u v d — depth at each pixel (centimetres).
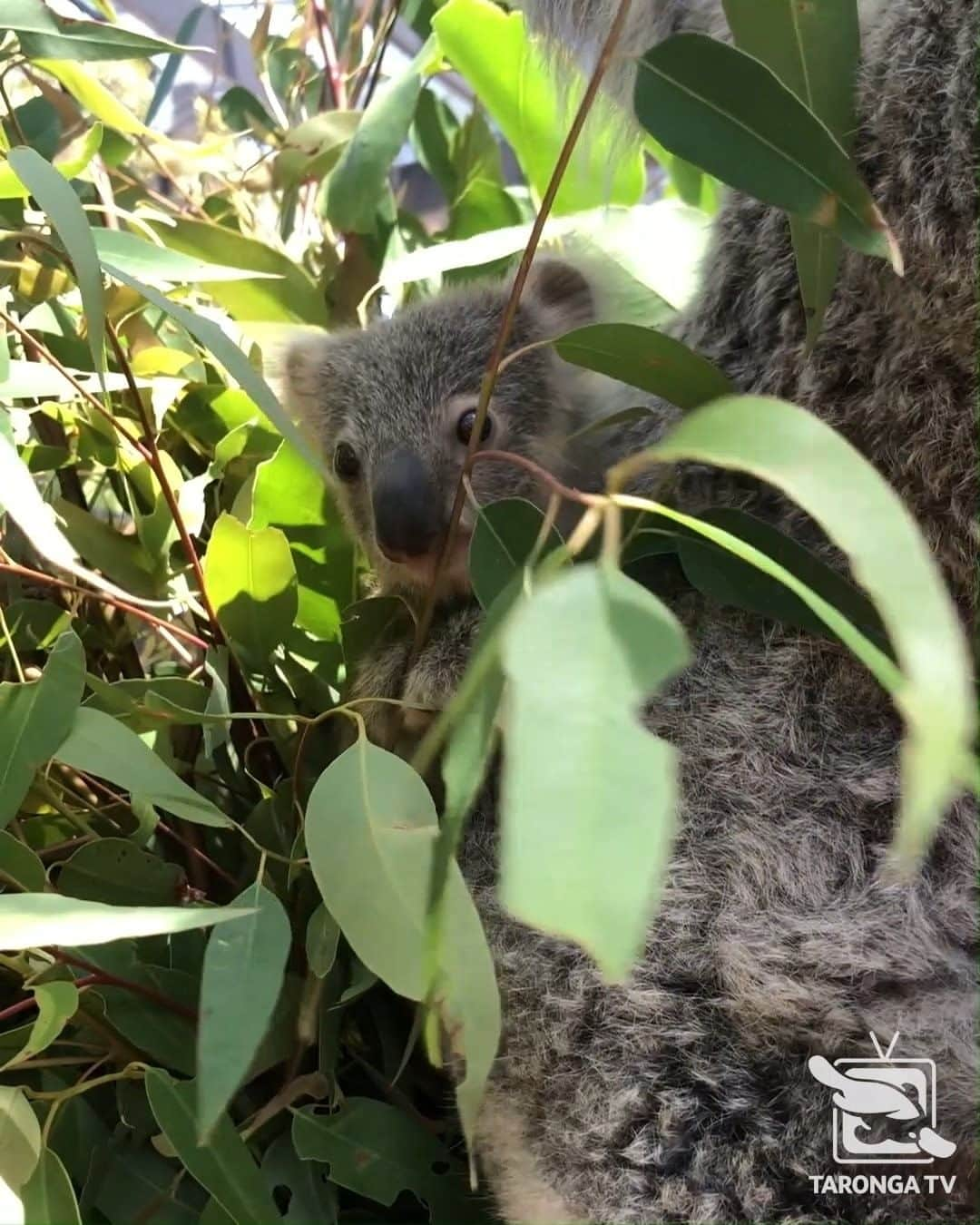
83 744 35
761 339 40
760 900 36
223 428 53
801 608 33
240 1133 33
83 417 48
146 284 39
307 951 35
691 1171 33
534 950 37
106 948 36
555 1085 35
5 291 47
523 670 17
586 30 45
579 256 60
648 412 40
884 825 36
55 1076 37
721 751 38
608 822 16
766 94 28
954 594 36
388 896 28
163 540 47
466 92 83
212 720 38
